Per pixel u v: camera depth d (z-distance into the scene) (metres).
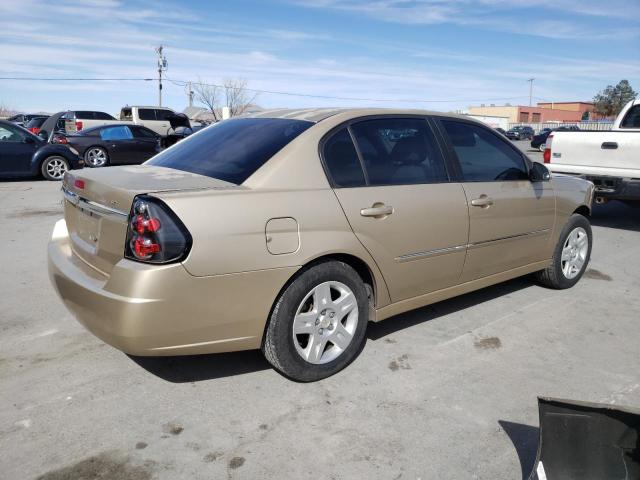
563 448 2.39
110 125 16.45
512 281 5.51
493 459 2.71
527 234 4.64
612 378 3.55
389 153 3.73
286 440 2.82
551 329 4.31
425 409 3.13
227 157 3.44
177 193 2.86
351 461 2.68
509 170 4.52
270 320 3.15
